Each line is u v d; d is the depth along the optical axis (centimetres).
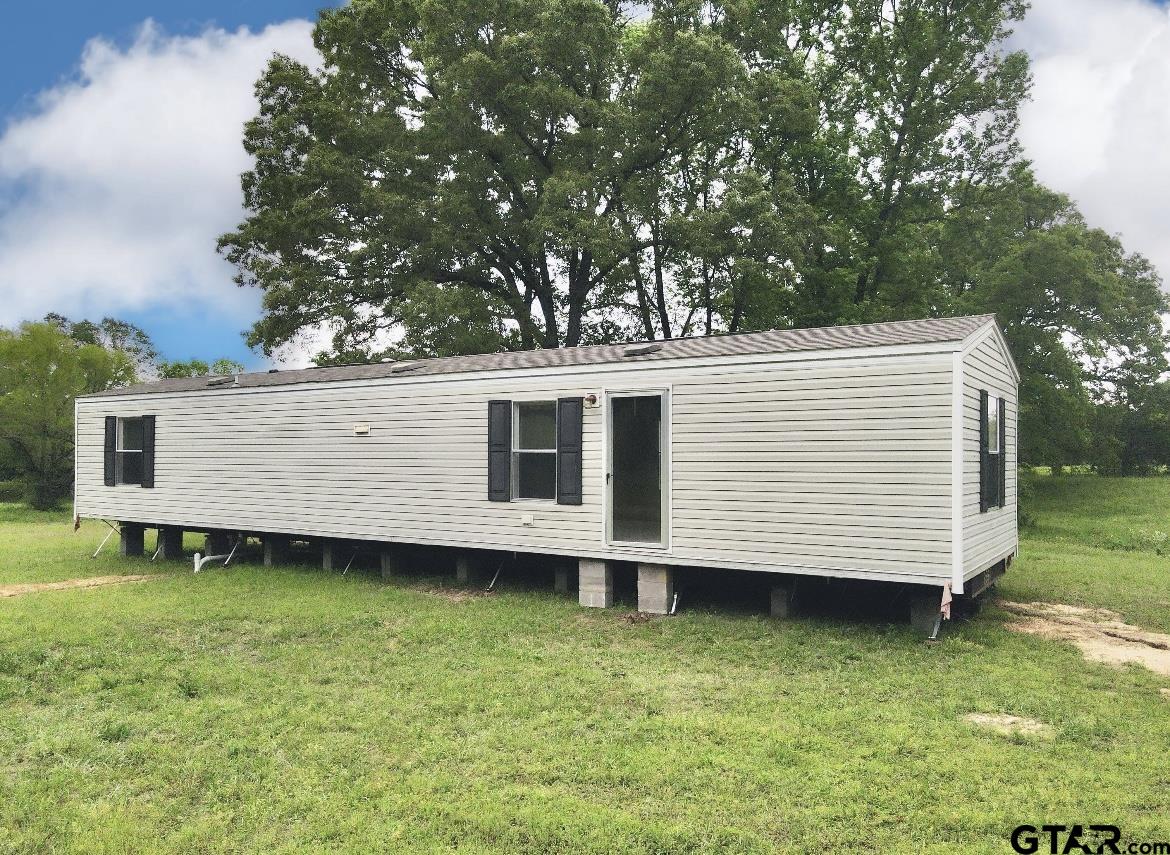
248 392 1261
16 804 426
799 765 464
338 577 1172
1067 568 1245
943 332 771
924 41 2145
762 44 2241
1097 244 2647
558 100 2011
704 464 863
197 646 769
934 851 365
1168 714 557
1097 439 2809
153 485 1384
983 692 604
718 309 2564
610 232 2008
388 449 1112
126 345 4394
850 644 749
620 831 385
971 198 2281
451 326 2025
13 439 2689
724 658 711
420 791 434
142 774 468
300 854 369
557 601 978
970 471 767
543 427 1012
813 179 2353
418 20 2225
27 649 744
